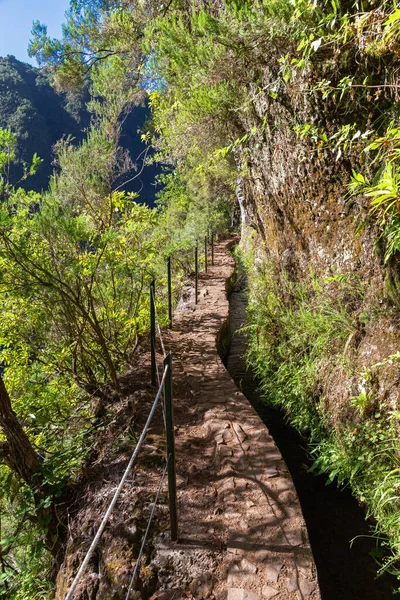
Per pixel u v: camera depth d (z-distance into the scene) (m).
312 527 3.46
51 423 4.87
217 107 6.51
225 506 2.97
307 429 4.59
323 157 4.06
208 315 7.93
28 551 3.60
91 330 5.52
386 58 3.19
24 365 5.56
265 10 4.00
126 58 7.41
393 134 2.92
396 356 3.17
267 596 2.31
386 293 3.53
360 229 3.51
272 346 5.86
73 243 4.38
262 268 7.17
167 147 10.92
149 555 2.63
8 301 5.09
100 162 5.09
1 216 3.40
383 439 3.21
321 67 3.72
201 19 4.31
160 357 5.75
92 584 2.60
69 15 6.92
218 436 3.79
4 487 3.44
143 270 6.16
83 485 3.51
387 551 3.15
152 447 3.67
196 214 17.14
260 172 6.30
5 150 3.50
